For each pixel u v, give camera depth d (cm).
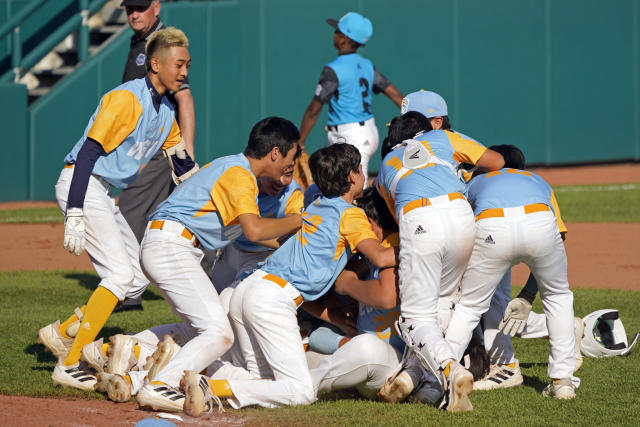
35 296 2930
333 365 1708
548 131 6550
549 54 6494
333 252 1722
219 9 6009
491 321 1927
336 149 1767
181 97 2781
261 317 1686
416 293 1697
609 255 3728
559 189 5738
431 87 6269
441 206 1691
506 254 1717
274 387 1672
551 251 1727
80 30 5853
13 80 5650
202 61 6022
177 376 1645
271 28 6106
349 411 1653
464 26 6269
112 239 1873
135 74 2723
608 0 6631
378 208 1889
